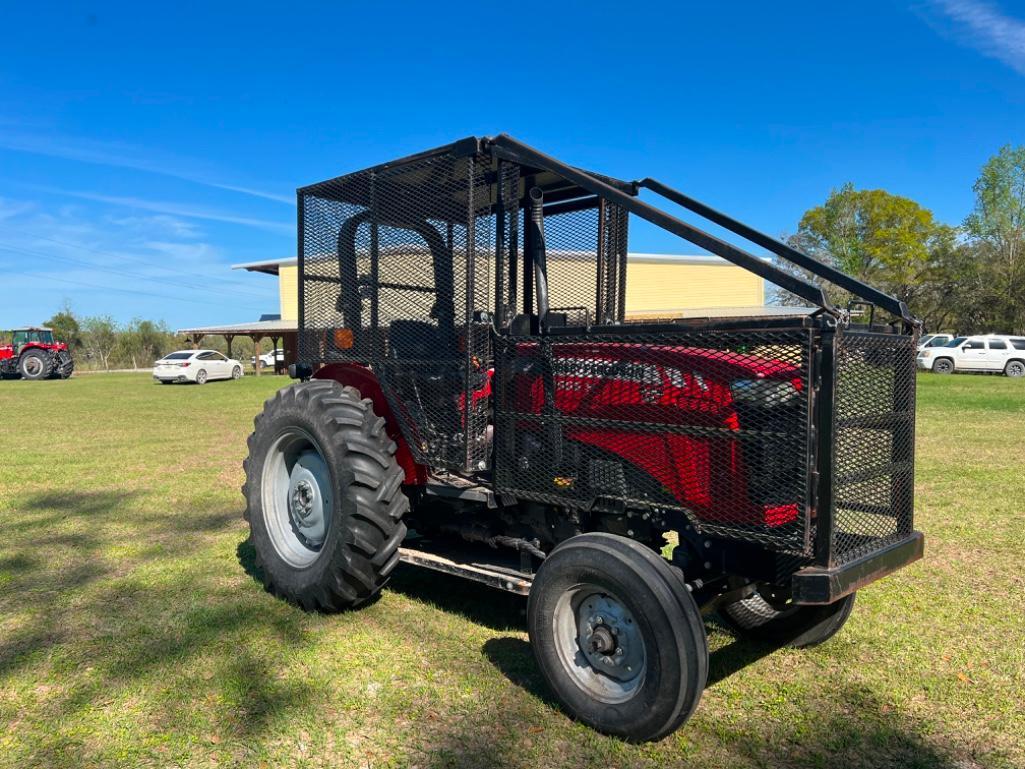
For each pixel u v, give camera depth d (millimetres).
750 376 2852
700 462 2990
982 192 43094
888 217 44219
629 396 3191
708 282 25562
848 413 2891
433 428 3906
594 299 4387
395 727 3070
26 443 11508
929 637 4023
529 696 3326
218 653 3742
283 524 4566
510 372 3570
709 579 3342
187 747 2918
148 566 5164
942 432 11938
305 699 3281
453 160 3637
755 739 3023
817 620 3760
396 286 4031
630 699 2918
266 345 64625
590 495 3312
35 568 5125
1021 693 3406
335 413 4055
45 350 33281
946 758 2900
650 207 3119
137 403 19344
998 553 5453
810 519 2744
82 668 3582
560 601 3152
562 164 3348
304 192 4633
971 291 42750
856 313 3992
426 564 3906
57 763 2814
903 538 3217
